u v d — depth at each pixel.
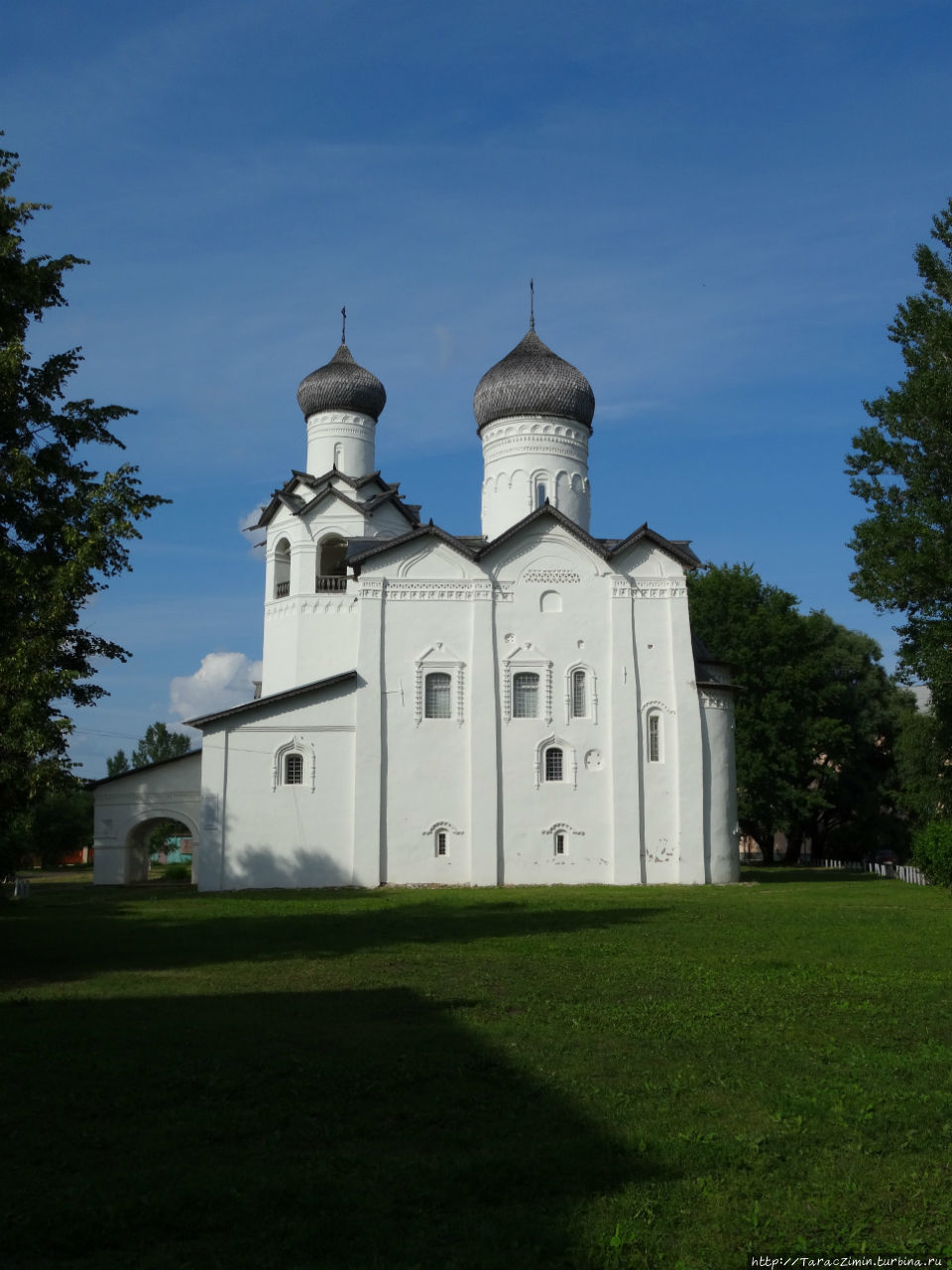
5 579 19.50
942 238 34.50
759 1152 8.79
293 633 46.16
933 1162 8.63
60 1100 10.17
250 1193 7.95
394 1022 13.63
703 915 27.84
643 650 42.12
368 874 39.75
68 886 48.38
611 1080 10.87
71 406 21.70
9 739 18.41
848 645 65.69
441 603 41.78
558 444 47.53
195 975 17.81
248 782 40.19
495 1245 7.09
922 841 39.72
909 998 15.25
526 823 40.66
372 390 49.34
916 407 33.03
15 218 20.52
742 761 59.03
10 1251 7.03
